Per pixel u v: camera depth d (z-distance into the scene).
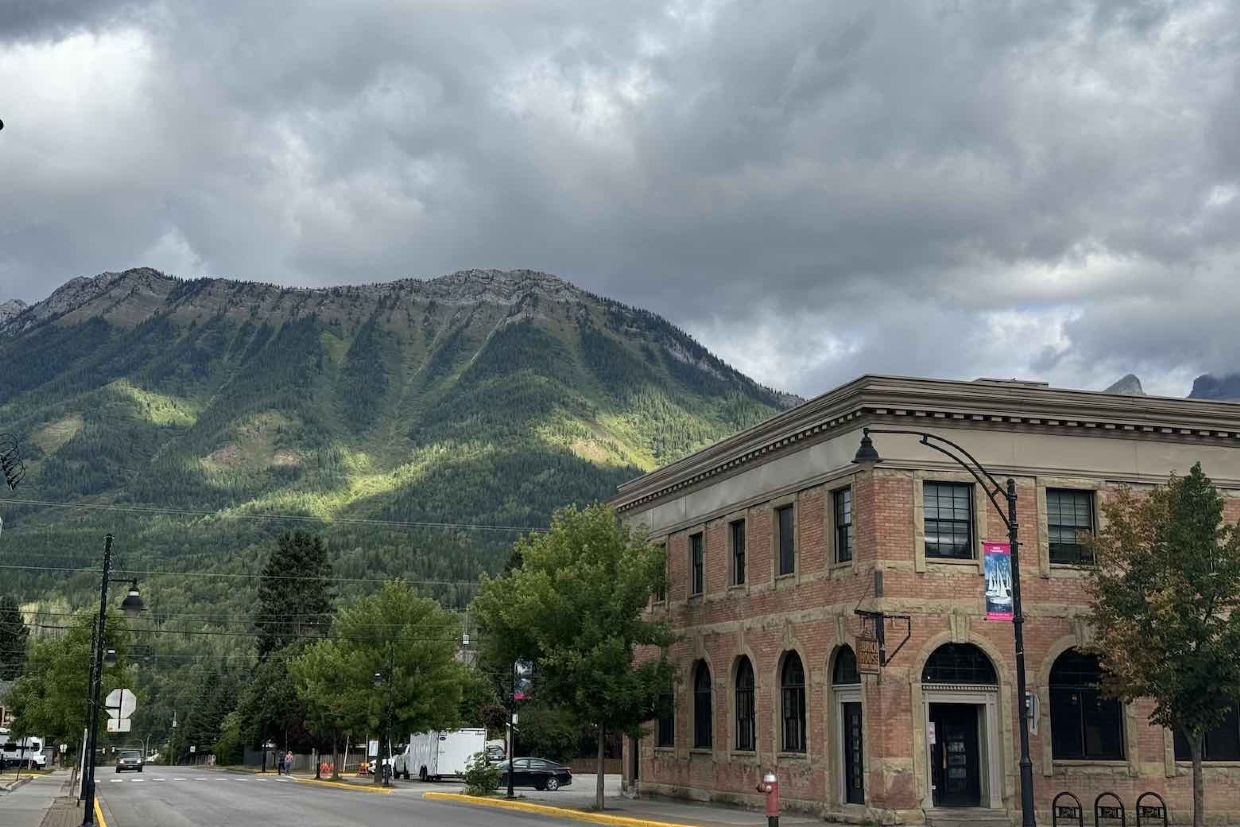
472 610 44.50
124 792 55.66
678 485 46.34
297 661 83.50
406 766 79.69
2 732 106.75
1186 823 33.78
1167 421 35.69
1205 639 29.05
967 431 34.31
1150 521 30.86
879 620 32.12
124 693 34.53
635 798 47.19
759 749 38.56
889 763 31.80
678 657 45.34
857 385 33.75
